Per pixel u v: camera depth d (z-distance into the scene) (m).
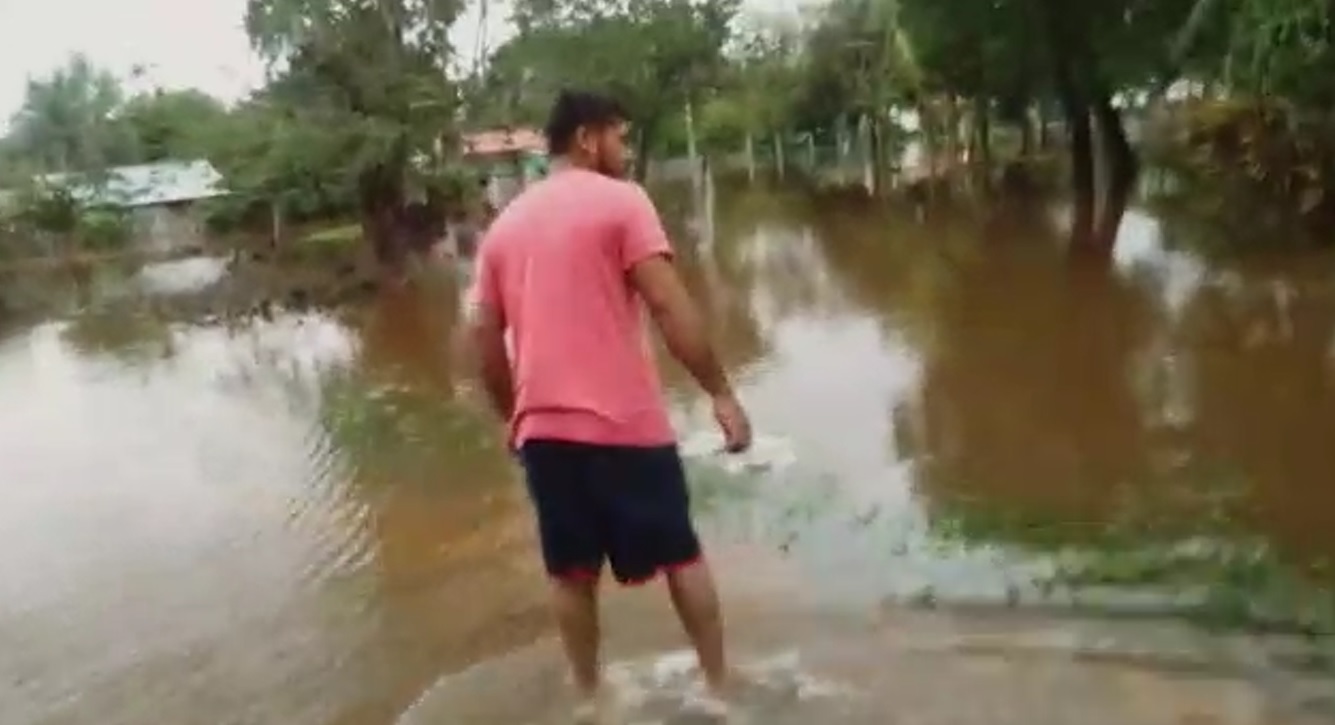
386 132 30.36
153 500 9.84
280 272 29.38
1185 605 5.07
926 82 33.16
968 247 22.45
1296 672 4.34
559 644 5.09
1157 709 4.09
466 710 4.43
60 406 16.33
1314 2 11.97
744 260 24.61
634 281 3.97
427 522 7.91
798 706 4.18
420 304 23.17
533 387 4.00
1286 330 11.93
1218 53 17.78
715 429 9.54
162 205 48.50
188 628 6.31
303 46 31.62
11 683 5.79
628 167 4.52
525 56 43.03
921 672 4.47
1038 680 4.36
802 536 6.56
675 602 4.19
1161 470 7.70
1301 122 17.44
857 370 11.98
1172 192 25.94
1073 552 5.96
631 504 4.00
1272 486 7.12
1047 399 10.03
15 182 47.81
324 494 9.13
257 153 35.72
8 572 8.04
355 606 6.26
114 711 5.25
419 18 32.69
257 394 15.13
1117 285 15.91
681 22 44.97
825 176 50.44
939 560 5.94
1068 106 26.12
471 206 32.47
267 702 5.09
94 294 34.00
